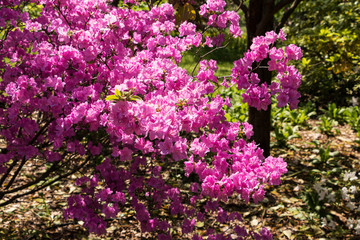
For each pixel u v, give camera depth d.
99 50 2.16
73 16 2.46
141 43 2.76
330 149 5.72
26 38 2.50
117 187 2.54
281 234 3.71
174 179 4.45
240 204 4.20
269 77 4.55
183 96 2.05
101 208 2.53
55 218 3.61
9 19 2.63
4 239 3.12
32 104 2.19
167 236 2.74
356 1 5.64
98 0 2.36
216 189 2.08
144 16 2.76
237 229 2.53
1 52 2.69
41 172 4.29
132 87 1.79
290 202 4.25
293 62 7.28
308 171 4.91
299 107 7.46
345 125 6.75
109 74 2.33
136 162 2.67
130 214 3.81
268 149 4.99
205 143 2.24
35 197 3.92
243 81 2.34
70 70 2.30
